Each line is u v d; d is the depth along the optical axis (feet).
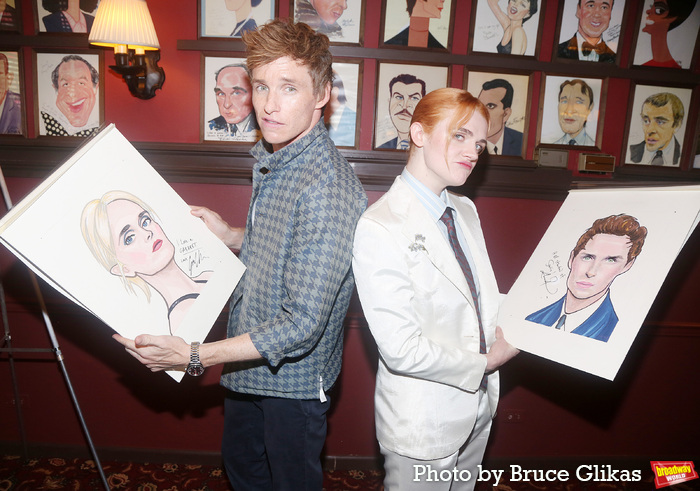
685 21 7.14
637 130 7.40
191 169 7.11
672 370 7.86
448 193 5.23
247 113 7.08
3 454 7.66
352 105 7.13
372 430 7.76
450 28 7.00
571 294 4.36
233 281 4.62
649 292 3.83
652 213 4.18
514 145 7.36
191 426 7.68
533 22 7.06
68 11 6.85
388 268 4.02
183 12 6.90
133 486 7.17
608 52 7.19
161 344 3.85
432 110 4.09
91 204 3.91
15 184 7.25
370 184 7.30
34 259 3.52
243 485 5.16
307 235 3.92
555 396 7.88
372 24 7.00
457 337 4.31
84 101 7.04
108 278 3.91
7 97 7.02
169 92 7.07
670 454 8.02
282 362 4.40
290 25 4.03
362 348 7.55
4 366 7.46
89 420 7.63
